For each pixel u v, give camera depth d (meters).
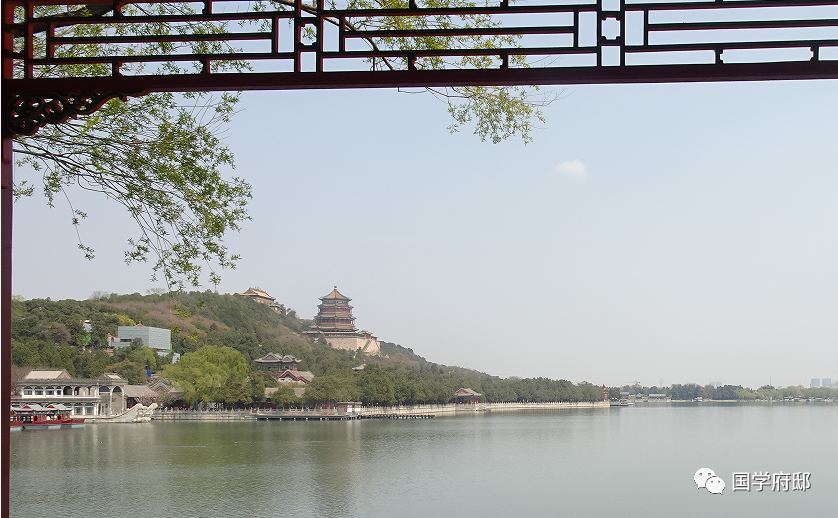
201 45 9.47
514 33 6.18
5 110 6.10
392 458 54.50
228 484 39.84
